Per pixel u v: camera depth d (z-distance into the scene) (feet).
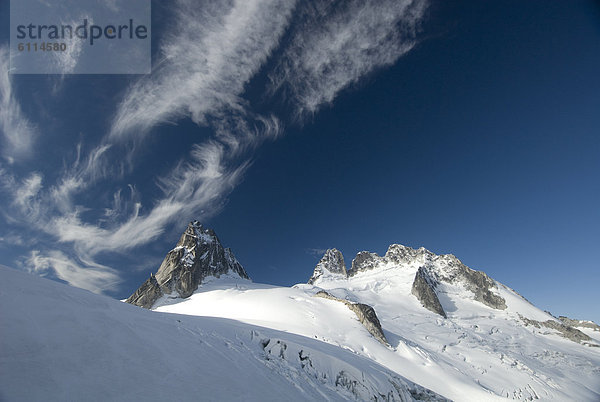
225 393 42.63
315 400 58.23
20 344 33.47
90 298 59.98
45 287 53.01
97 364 36.45
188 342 59.36
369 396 85.40
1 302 40.37
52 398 27.86
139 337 49.49
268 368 65.21
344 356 104.68
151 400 33.58
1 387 26.78
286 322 194.49
